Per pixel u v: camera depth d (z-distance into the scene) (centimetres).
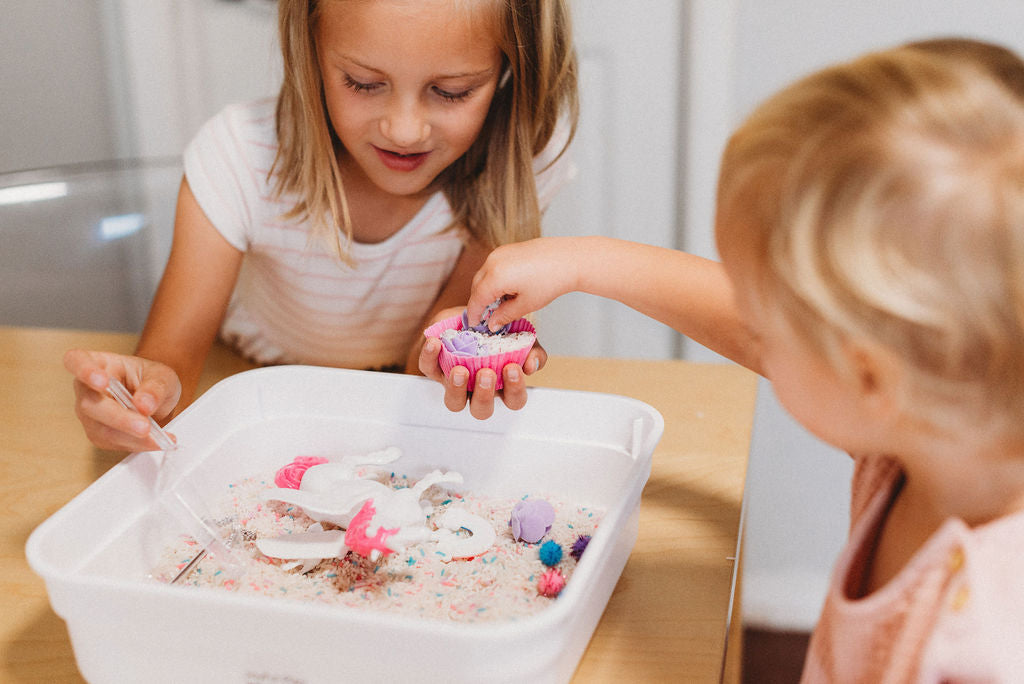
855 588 59
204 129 118
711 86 172
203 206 113
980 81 44
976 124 42
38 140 173
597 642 64
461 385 77
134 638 56
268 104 121
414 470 86
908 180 41
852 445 51
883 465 60
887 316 42
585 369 105
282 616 52
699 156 177
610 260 83
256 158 116
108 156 195
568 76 116
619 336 196
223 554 72
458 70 90
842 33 162
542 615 51
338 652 52
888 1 158
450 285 127
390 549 65
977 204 40
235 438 84
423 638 50
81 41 183
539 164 124
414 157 99
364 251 122
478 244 122
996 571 47
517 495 84
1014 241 40
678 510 79
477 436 83
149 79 192
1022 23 154
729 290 82
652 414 76
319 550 71
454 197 121
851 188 43
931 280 41
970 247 40
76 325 156
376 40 86
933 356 42
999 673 46
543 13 100
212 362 116
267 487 84
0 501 81
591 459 81
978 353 42
